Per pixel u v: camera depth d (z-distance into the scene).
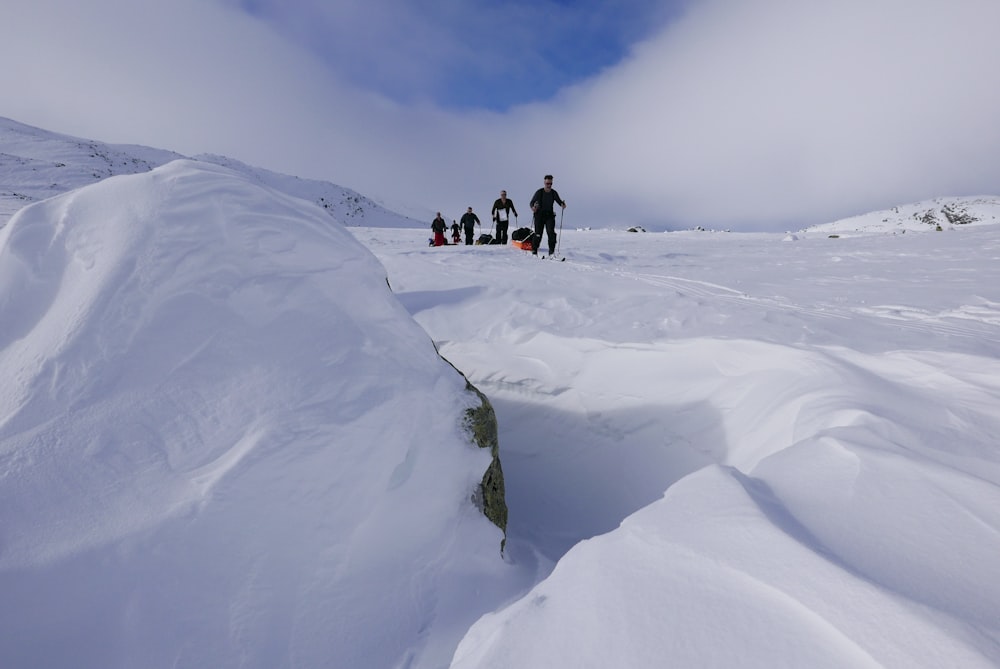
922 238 10.95
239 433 1.67
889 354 2.76
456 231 14.73
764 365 3.06
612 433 3.39
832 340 3.19
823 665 0.77
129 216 2.04
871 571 0.95
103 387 1.62
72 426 1.52
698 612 0.91
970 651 0.73
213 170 2.42
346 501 1.72
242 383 1.79
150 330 1.78
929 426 1.71
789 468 1.42
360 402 1.96
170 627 1.27
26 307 1.80
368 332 2.27
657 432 3.20
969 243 9.06
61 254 1.92
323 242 2.46
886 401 2.02
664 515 1.22
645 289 5.36
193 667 1.24
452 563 1.85
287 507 1.60
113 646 1.20
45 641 1.16
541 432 3.69
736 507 1.18
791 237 16.14
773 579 0.94
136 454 1.52
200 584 1.36
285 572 1.49
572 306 4.79
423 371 2.32
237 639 1.33
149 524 1.38
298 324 2.06
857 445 1.47
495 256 7.77
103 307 1.77
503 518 2.35
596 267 7.50
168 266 1.94
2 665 1.11
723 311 4.16
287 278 2.18
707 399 3.16
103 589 1.25
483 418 2.38
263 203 2.37
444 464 2.07
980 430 1.67
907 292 4.98
